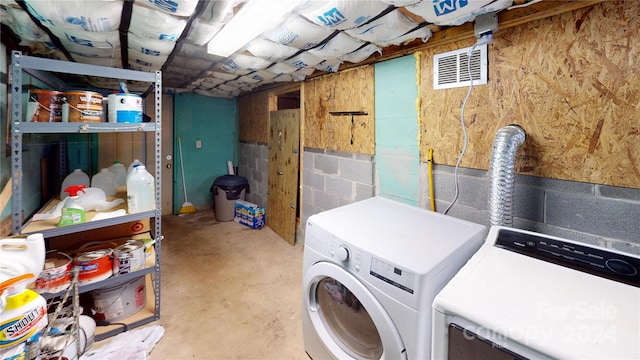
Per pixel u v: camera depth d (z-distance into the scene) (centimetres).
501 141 147
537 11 140
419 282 104
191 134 475
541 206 152
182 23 163
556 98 143
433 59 196
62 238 197
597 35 130
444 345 84
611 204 131
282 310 222
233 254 323
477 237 137
